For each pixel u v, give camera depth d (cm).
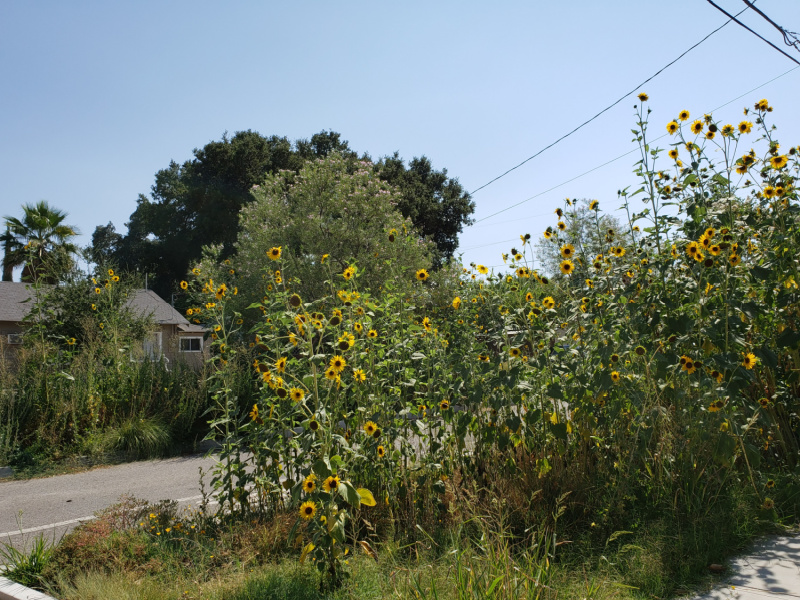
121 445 965
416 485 460
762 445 503
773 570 354
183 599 359
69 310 1220
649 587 342
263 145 3531
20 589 405
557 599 310
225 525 479
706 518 409
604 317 492
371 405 480
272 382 417
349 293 502
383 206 1692
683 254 491
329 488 364
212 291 672
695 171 519
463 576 316
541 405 485
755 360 441
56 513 661
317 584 369
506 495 439
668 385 477
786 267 488
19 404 970
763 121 535
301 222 1634
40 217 2397
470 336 534
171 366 1134
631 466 452
